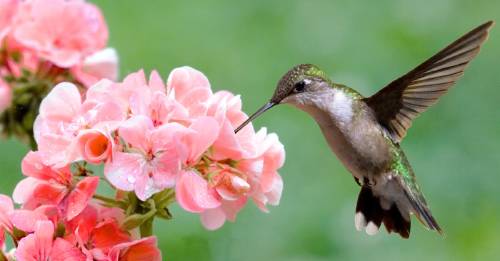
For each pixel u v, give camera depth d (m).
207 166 2.10
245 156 2.10
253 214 2.58
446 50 2.20
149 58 3.25
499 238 2.69
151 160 2.09
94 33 2.29
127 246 2.10
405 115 2.22
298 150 2.90
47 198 2.11
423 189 2.86
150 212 2.10
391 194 2.22
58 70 2.28
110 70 2.29
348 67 3.29
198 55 3.27
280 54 3.29
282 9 3.37
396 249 2.61
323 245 2.63
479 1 3.44
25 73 2.27
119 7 3.29
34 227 2.10
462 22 3.43
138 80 2.11
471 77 3.11
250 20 3.36
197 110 2.11
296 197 2.75
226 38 3.31
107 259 2.09
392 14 3.42
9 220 2.11
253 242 2.53
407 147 2.95
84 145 2.09
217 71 3.24
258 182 2.11
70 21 2.28
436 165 2.90
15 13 2.27
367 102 2.23
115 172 2.09
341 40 3.33
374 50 3.33
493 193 2.84
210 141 2.09
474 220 2.76
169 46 3.28
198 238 2.46
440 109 3.01
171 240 2.46
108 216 2.11
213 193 2.10
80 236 2.10
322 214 2.70
